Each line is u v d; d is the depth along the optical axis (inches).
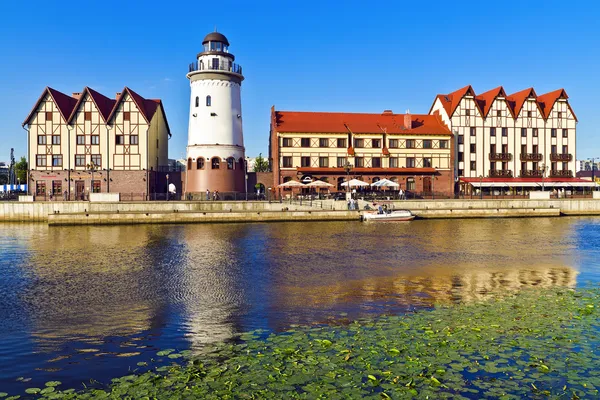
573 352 455.8
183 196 2445.9
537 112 2915.8
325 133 2600.9
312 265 973.8
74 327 552.7
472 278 832.3
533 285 768.3
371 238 1435.8
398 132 2684.5
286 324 558.3
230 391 378.9
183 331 535.2
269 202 2092.8
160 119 2785.4
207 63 2426.2
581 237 1455.5
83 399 369.1
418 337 500.1
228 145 2423.7
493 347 469.1
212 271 910.4
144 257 1080.2
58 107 2423.7
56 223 1847.9
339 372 412.8
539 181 2847.0
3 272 900.6
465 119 2817.4
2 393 381.1
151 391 380.2
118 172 2449.6
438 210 2160.4
